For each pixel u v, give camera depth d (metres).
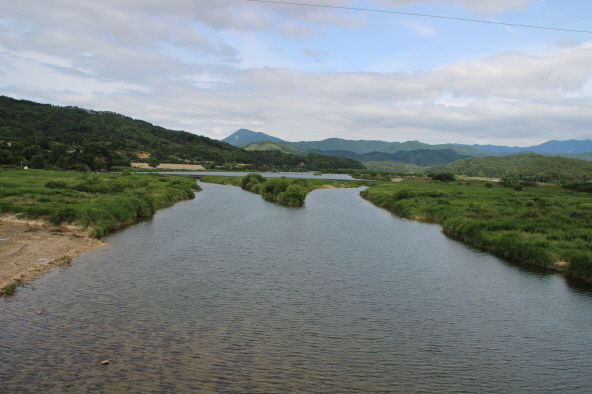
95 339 20.81
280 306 26.34
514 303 28.30
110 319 23.27
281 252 40.81
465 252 43.03
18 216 50.81
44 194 66.12
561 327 24.52
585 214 59.91
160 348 20.19
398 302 27.83
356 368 19.17
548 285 32.34
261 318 24.33
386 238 50.03
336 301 27.61
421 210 72.38
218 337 21.67
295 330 22.91
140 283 29.78
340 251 42.09
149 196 71.19
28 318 22.94
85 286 28.66
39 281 29.36
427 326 24.14
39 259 34.56
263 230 53.12
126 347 20.12
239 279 31.55
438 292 30.11
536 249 38.56
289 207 81.88
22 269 31.27
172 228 52.72
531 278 34.03
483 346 21.88
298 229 54.69
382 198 92.62
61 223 49.56
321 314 25.31
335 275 33.47
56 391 16.22
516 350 21.53
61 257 35.22
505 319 25.50
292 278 32.28
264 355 19.98
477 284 32.22
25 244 39.22
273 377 18.05
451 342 22.20
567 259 36.62
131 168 190.50
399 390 17.56
